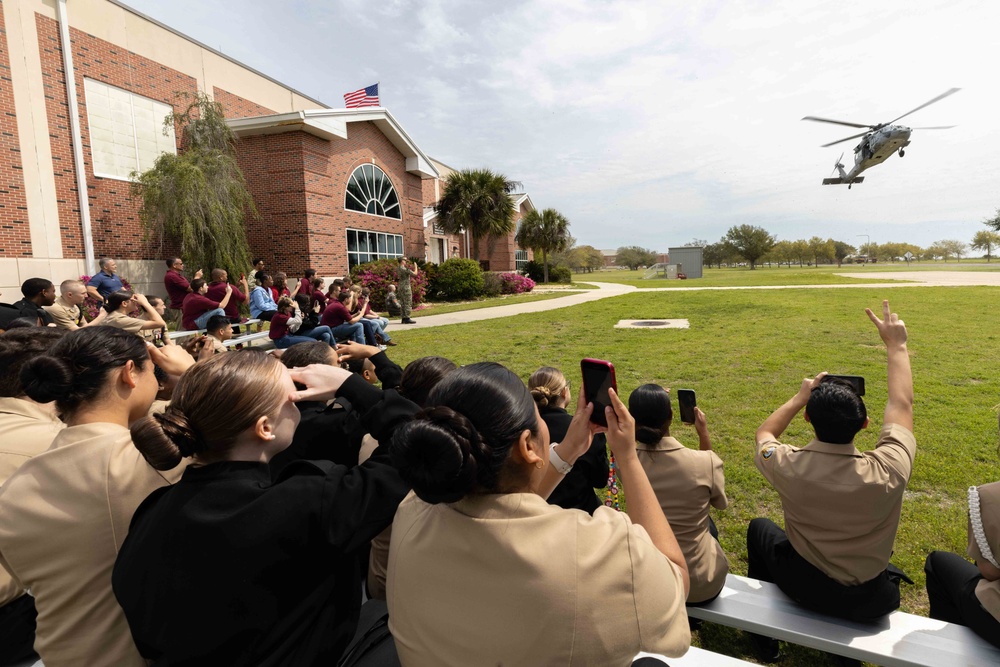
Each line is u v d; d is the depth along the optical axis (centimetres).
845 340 990
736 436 516
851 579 216
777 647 245
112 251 1569
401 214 2511
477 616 105
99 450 148
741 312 1484
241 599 116
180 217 1541
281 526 117
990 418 535
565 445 144
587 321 1405
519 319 1503
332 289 1023
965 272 4069
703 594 237
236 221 1652
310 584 126
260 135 1827
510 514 109
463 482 100
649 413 243
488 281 2612
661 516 128
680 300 1919
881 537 213
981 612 202
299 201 1823
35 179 1369
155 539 120
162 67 1727
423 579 112
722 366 813
